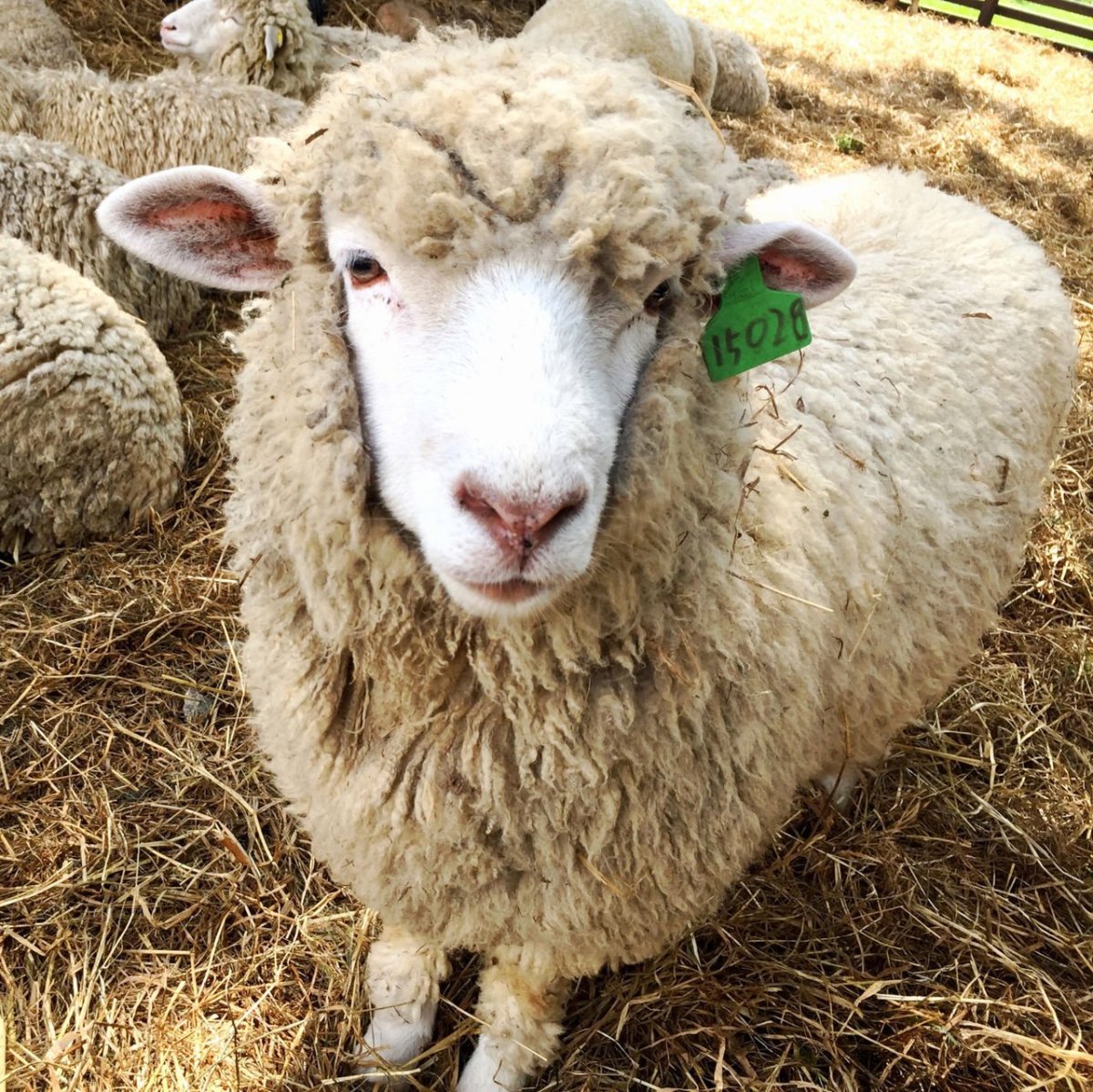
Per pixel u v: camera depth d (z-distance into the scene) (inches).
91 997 30.5
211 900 33.1
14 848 33.8
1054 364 35.1
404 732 22.7
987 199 96.4
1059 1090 30.0
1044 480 38.5
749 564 23.1
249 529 23.7
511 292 17.7
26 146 54.7
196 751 37.6
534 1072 29.5
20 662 39.6
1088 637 47.9
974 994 32.4
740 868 27.2
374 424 19.2
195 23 75.4
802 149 102.5
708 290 20.5
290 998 31.0
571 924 24.5
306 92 79.2
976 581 32.5
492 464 16.6
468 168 17.8
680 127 20.6
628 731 22.1
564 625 20.3
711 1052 30.4
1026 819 38.9
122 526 46.7
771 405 25.3
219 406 51.9
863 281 32.0
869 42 153.3
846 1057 30.5
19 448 41.9
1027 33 192.9
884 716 31.6
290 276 20.8
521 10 126.0
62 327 42.8
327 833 25.5
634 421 19.6
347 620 21.3
